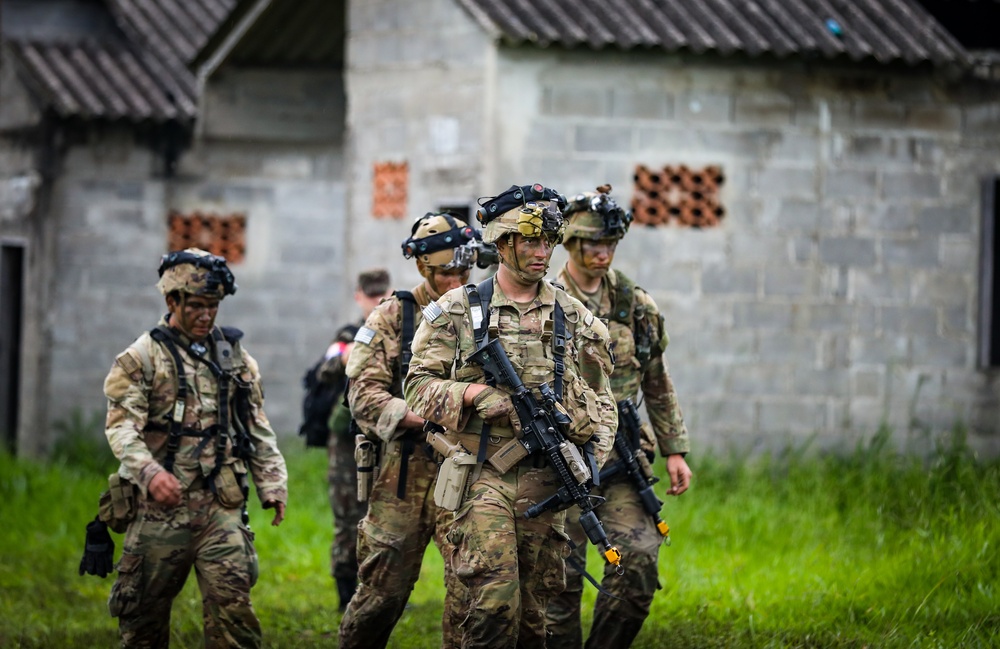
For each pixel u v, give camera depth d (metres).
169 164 43.75
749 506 28.38
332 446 23.06
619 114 32.19
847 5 33.78
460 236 17.61
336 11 38.06
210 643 16.84
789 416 32.81
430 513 17.06
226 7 46.03
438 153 32.91
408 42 33.75
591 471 15.59
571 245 18.09
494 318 15.53
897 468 30.72
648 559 17.58
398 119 33.97
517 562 15.02
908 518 26.66
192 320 17.22
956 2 35.78
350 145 35.28
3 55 44.53
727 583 23.44
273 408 44.47
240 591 16.77
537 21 31.53
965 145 33.53
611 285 18.33
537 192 15.47
